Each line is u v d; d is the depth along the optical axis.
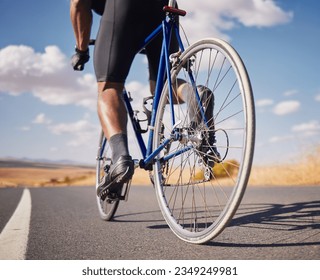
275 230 2.01
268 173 7.16
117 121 2.13
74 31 2.42
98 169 3.32
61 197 5.14
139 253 1.68
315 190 4.37
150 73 2.52
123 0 2.15
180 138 2.04
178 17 2.27
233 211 1.62
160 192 2.23
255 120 1.60
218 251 1.66
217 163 1.92
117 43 2.19
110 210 2.63
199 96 1.99
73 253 1.70
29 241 1.94
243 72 1.66
